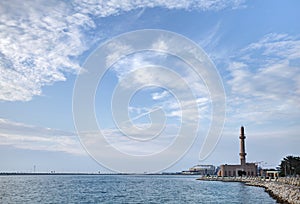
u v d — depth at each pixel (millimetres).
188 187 133000
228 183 168000
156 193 100000
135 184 166125
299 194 61594
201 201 75250
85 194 96688
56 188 127125
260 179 156375
